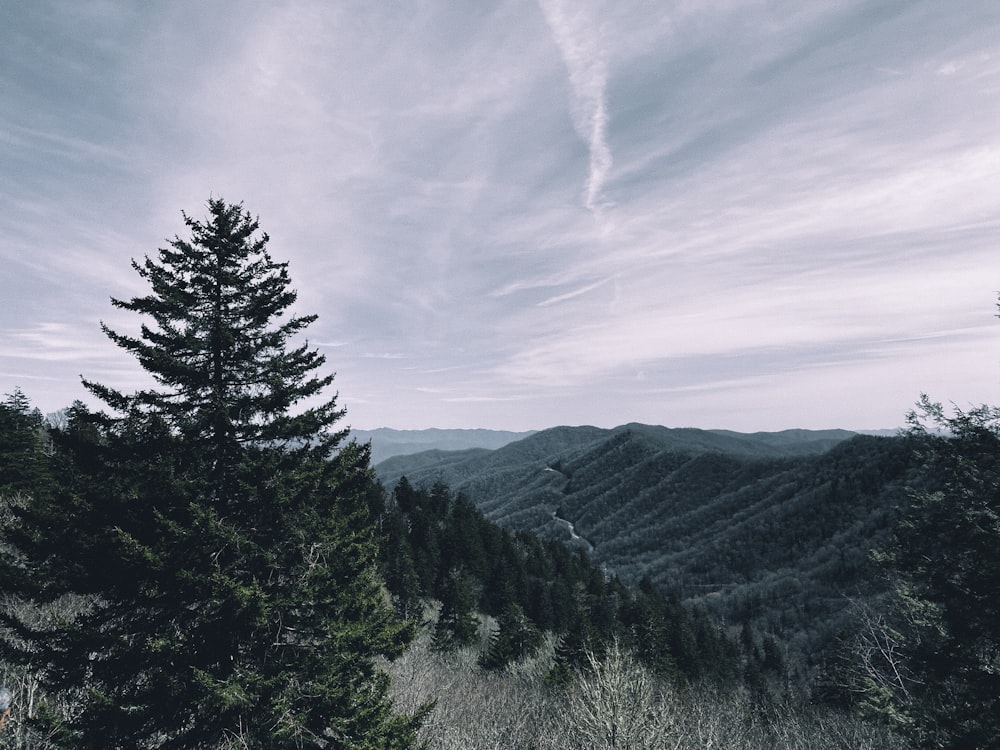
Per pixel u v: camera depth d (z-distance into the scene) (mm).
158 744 9914
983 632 10891
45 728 8977
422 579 60656
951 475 12133
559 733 19172
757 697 35312
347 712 10523
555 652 35781
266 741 9656
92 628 9750
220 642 9922
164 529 9727
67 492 9758
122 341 10297
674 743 16266
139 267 10953
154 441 10477
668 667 39594
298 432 11578
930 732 11430
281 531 10859
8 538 9508
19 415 36125
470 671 35344
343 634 10781
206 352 11281
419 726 11391
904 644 13430
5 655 9219
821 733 20281
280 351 12195
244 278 11797
